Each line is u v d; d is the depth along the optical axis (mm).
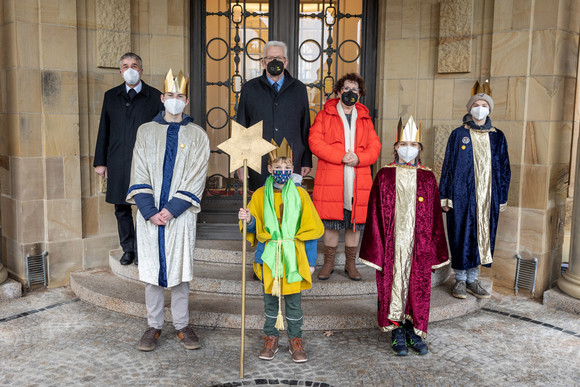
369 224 3619
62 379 3215
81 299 4594
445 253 3629
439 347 3754
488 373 3375
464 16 5066
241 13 5535
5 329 3949
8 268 5035
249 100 4293
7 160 4867
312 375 3311
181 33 5398
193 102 5602
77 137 4953
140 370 3344
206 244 4984
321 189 4258
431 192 3594
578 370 3436
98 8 5004
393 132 5484
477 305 4508
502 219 5000
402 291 3557
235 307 4141
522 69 4777
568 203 6285
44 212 4852
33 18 4645
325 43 5594
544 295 4664
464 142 4359
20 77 4609
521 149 4840
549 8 4617
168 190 3486
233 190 5691
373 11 5551
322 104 5660
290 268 3340
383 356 3594
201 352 3615
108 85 5180
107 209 5254
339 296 4363
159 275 3475
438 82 5293
